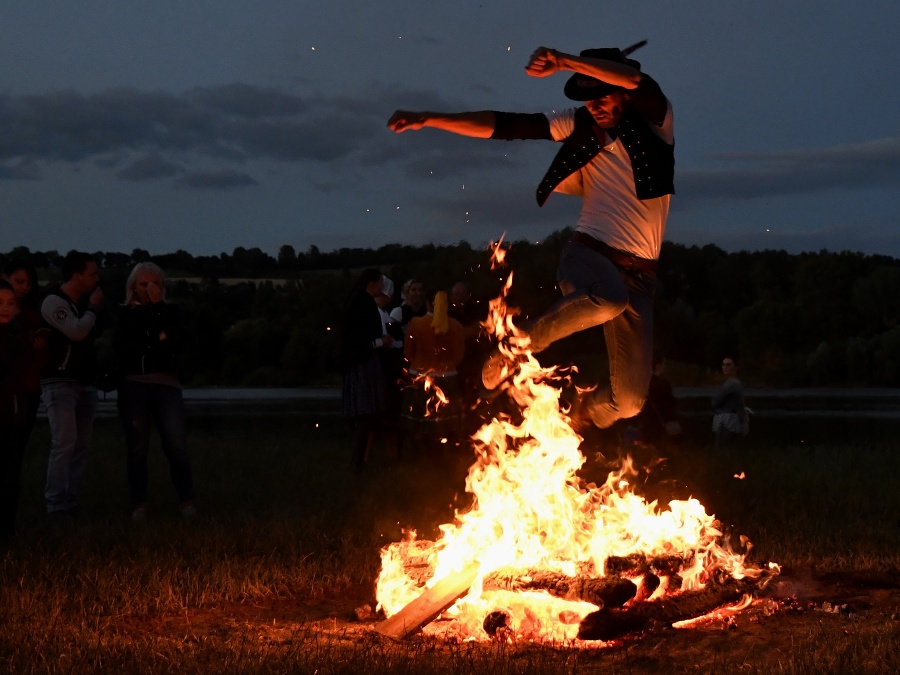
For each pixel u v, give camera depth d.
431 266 37.88
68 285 9.41
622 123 6.41
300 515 9.10
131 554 7.36
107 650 5.16
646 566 6.13
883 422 26.58
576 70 5.85
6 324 7.94
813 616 6.03
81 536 7.89
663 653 5.33
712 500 9.95
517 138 6.61
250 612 6.28
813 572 7.20
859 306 64.31
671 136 6.46
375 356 12.41
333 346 62.47
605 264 6.43
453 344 12.55
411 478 11.20
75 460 9.67
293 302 72.44
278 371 63.00
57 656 5.07
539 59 5.76
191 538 7.77
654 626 5.75
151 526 8.30
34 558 7.01
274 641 5.45
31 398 8.36
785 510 9.46
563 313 6.40
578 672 4.96
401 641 5.57
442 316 12.48
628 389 6.88
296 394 48.22
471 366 12.53
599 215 6.53
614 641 5.62
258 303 72.56
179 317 9.36
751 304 67.06
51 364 9.27
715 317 62.94
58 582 6.49
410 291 13.69
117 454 14.46
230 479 11.70
